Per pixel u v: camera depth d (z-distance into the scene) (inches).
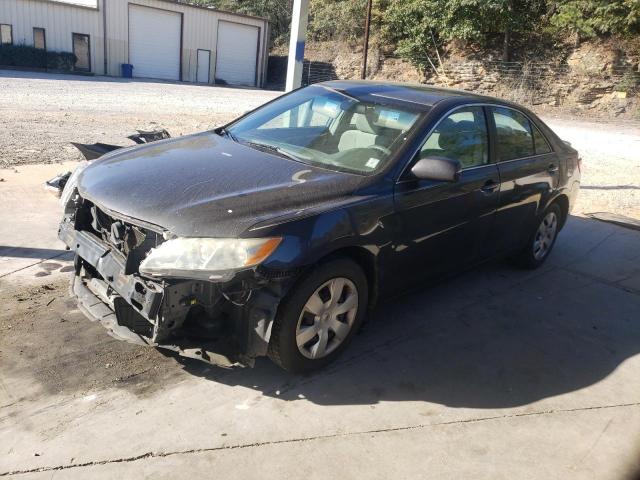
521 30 1151.0
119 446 107.3
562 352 157.8
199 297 113.1
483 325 169.0
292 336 123.8
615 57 1043.3
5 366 128.3
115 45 1309.1
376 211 134.4
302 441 113.0
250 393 126.6
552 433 122.7
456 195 158.4
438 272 164.2
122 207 122.0
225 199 121.1
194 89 1122.0
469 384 138.2
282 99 187.6
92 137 406.0
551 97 1101.1
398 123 154.9
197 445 109.3
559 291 199.6
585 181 401.4
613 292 202.8
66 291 165.6
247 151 153.5
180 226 113.3
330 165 146.9
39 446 105.7
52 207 236.1
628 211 317.7
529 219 198.5
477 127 172.6
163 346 117.5
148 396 122.6
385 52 1403.8
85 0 1285.7
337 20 1473.9
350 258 133.8
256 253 111.7
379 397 129.3
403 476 106.3
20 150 338.0
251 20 1534.2
